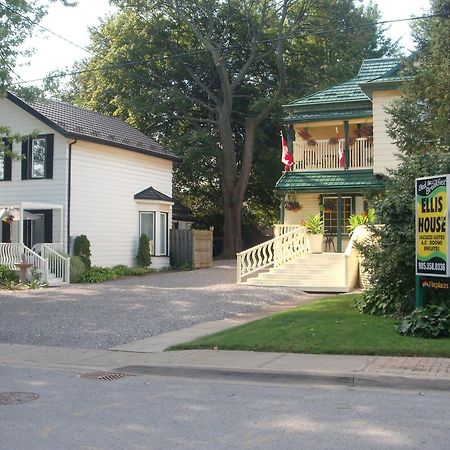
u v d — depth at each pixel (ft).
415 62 59.77
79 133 80.64
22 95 63.31
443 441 19.39
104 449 19.04
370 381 27.89
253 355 33.83
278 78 126.00
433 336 34.81
